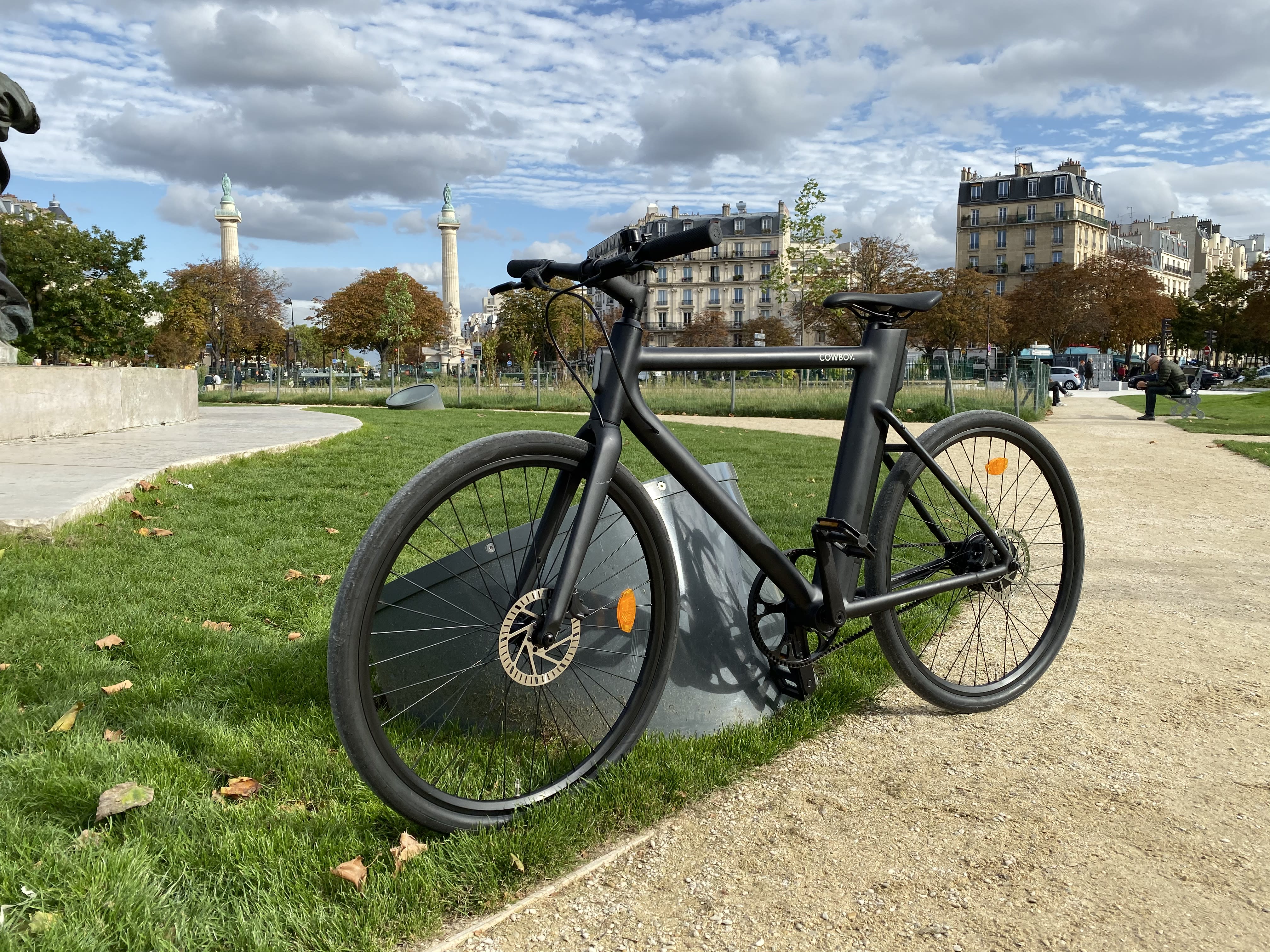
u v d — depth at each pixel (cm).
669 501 262
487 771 216
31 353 3831
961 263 10025
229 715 254
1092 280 6512
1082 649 337
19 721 244
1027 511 306
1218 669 314
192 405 1265
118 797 199
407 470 771
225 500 582
